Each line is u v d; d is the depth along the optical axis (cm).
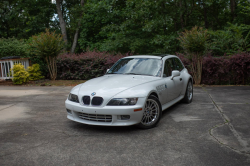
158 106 419
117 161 280
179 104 611
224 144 328
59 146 329
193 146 323
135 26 1659
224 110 532
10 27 2914
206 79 1024
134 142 342
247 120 446
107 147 324
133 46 1536
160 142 340
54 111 546
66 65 1197
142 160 282
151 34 1648
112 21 1906
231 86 952
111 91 384
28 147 327
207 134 370
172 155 295
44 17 2711
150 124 407
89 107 377
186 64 1041
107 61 1148
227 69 984
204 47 976
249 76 973
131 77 461
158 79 467
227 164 269
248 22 1611
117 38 1627
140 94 383
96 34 2345
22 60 1157
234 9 1730
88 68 1166
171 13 1534
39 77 1175
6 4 2681
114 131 395
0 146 331
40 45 1127
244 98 676
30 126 429
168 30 1770
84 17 2228
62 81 1153
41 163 277
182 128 404
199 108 559
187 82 598
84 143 340
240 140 342
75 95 411
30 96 752
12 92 838
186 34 998
